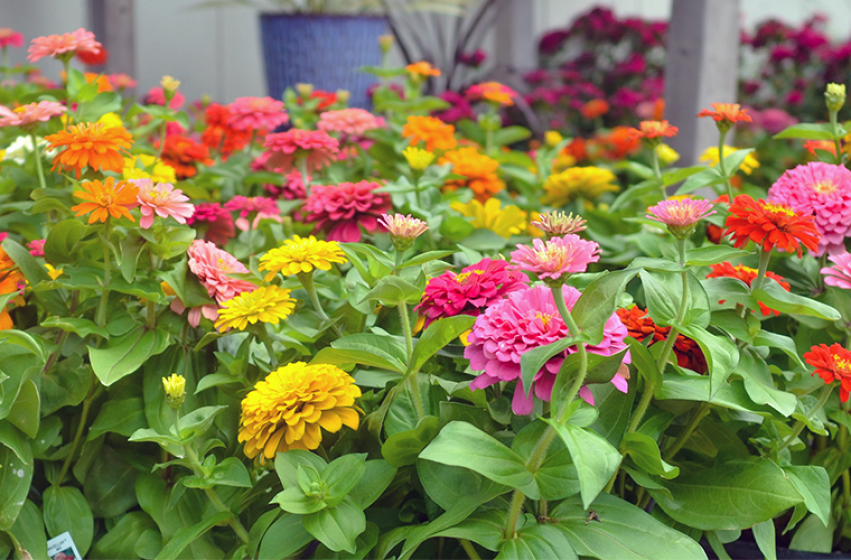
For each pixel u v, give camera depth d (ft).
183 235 4.52
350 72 13.85
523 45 19.90
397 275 4.10
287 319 4.87
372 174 8.44
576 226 3.25
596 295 3.13
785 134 5.79
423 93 15.35
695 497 3.92
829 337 5.10
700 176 5.75
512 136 10.06
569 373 3.20
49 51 5.98
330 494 3.53
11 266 4.57
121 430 4.43
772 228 3.76
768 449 4.30
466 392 4.08
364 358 3.85
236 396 4.44
